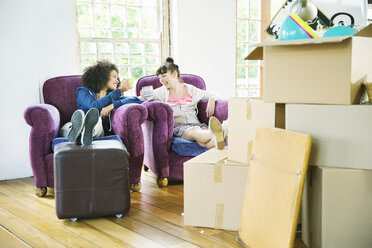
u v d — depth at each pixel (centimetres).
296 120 195
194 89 364
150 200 290
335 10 327
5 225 244
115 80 341
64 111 343
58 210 246
